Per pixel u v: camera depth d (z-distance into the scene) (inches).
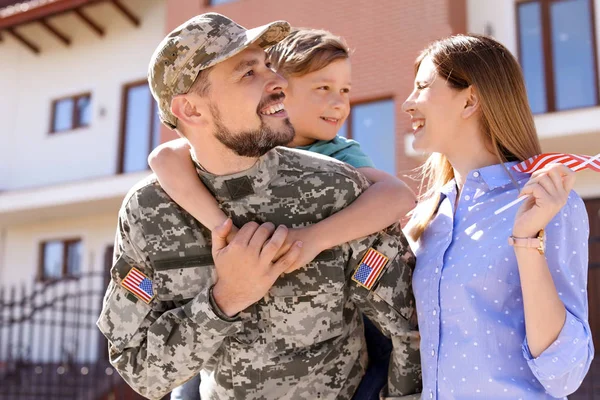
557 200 66.5
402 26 399.9
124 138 535.8
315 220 81.4
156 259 81.7
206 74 77.0
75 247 541.3
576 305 71.4
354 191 83.0
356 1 415.8
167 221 82.0
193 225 82.0
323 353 81.9
